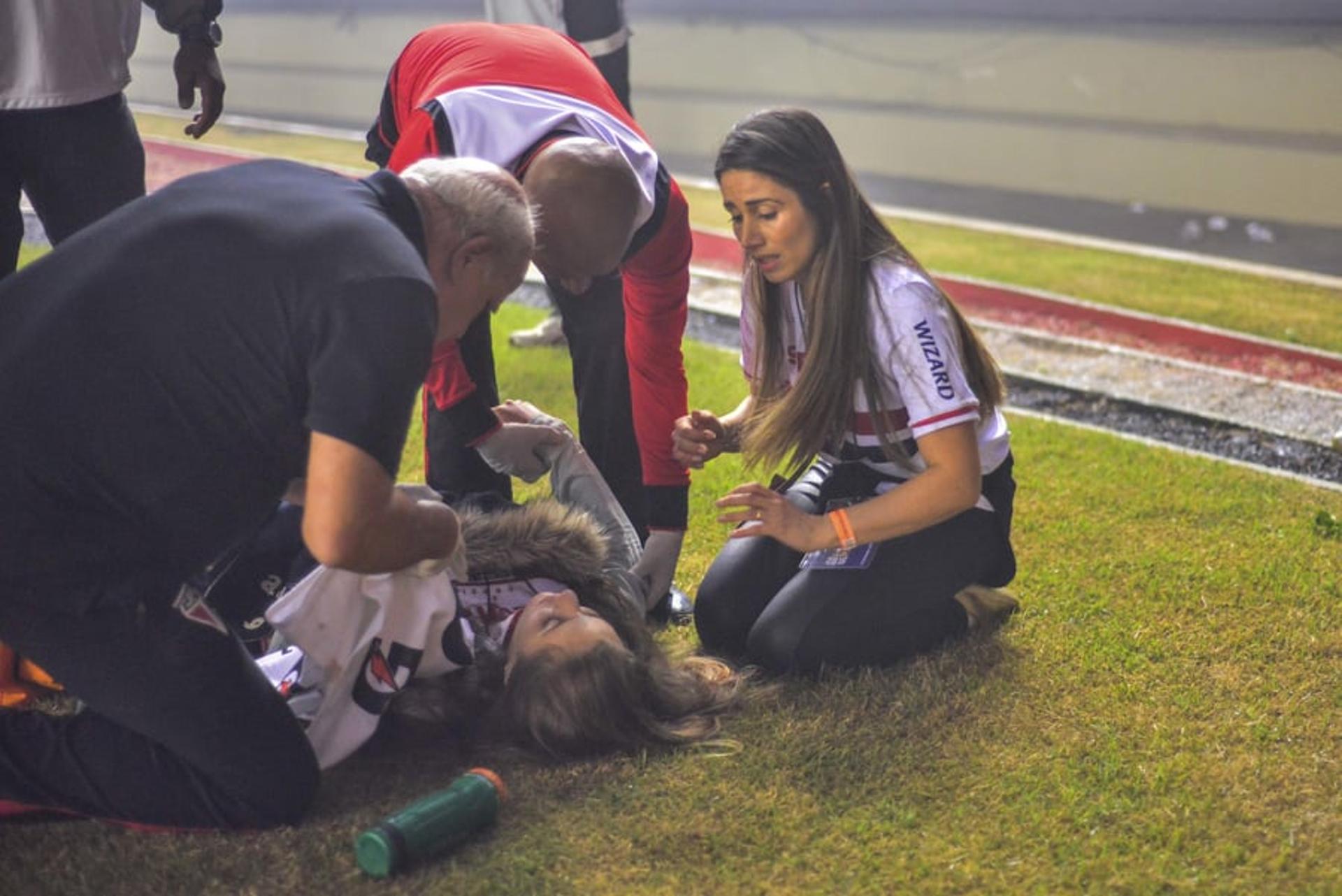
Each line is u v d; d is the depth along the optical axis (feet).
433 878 10.62
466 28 14.28
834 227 12.42
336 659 11.59
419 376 9.46
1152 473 18.95
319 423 9.35
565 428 14.70
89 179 15.89
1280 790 11.90
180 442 9.71
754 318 13.96
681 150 45.96
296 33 64.13
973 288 29.25
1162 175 42.16
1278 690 13.48
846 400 13.14
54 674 10.39
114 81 15.71
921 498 12.62
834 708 13.08
